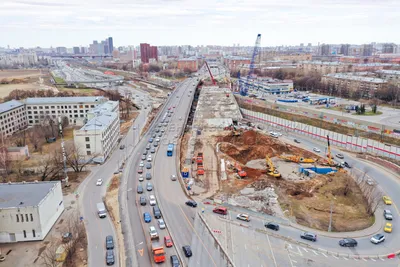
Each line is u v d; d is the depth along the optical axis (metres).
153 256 90.56
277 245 95.69
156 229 104.00
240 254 90.62
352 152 189.75
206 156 176.62
